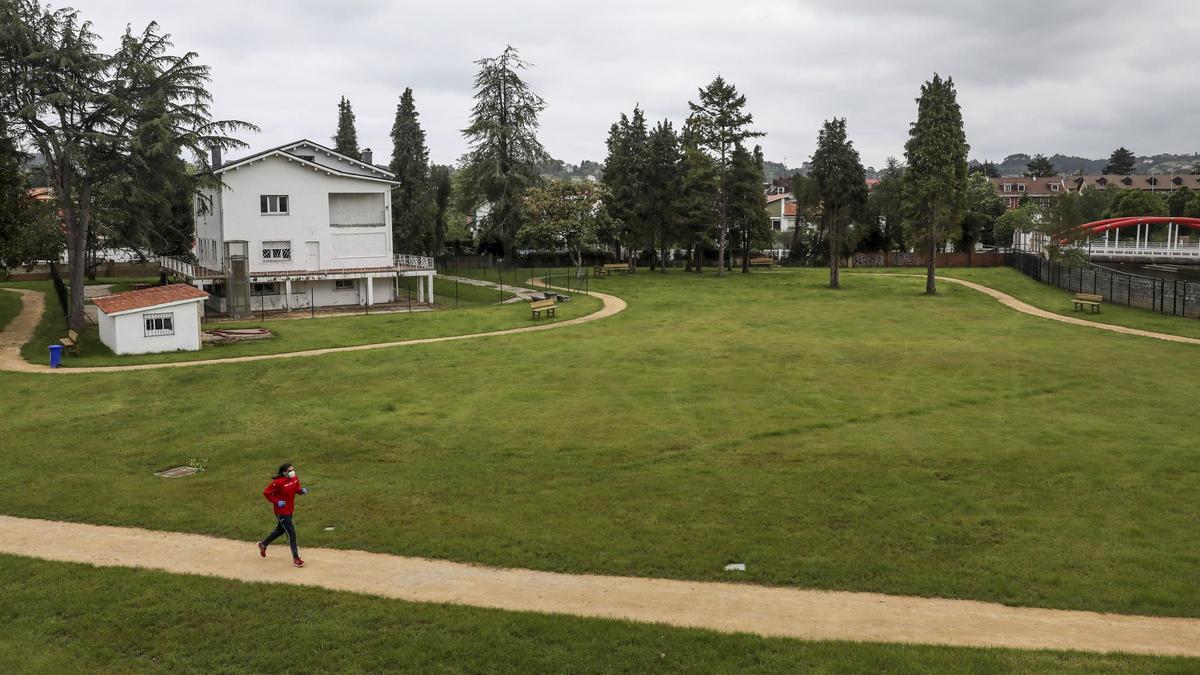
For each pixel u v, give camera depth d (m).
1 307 52.75
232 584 14.41
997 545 16.03
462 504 18.70
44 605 13.52
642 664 11.63
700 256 80.69
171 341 38.91
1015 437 23.86
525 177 79.06
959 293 63.34
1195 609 13.34
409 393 30.28
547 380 32.25
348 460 22.47
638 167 77.75
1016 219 115.62
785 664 11.55
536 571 15.09
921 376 32.94
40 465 22.00
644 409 27.66
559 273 79.00
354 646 12.23
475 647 12.13
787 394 29.78
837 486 19.67
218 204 56.59
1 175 44.34
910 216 66.56
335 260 58.66
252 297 56.34
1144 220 82.19
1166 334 44.09
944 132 62.91
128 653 12.10
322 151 59.31
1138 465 20.89
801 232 100.94
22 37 42.09
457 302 60.88
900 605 13.65
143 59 46.34
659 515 17.86
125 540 16.70
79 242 45.28
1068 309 54.38
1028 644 12.16
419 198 82.69
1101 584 14.25
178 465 22.16
